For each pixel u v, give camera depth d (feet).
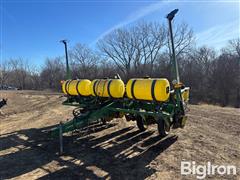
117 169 20.30
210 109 50.44
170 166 20.26
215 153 22.65
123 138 28.19
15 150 26.07
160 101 23.47
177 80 24.27
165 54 160.25
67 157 23.41
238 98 140.87
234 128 31.55
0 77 255.29
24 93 111.45
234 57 159.94
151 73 164.14
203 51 165.78
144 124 29.37
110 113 28.48
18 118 45.24
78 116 26.99
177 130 30.53
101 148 25.34
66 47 42.11
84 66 197.98
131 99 26.18
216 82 150.30
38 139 29.68
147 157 22.38
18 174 20.18
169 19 24.62
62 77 231.30
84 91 30.58
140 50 169.07
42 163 22.22
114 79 27.48
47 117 44.86
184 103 25.76
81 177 19.17
